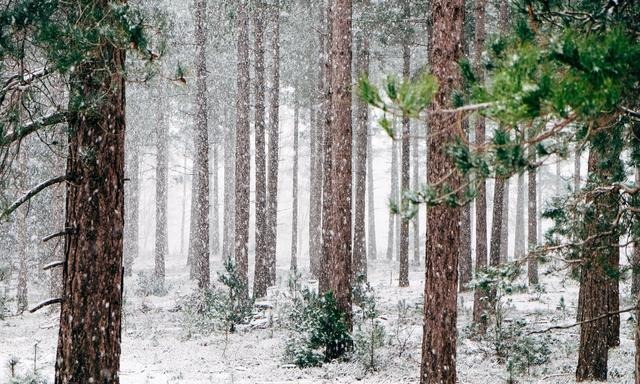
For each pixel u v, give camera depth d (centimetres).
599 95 316
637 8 539
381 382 1212
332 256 1468
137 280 3309
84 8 632
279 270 3888
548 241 784
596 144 728
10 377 1023
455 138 492
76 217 699
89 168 698
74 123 705
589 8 562
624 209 671
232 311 1848
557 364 1363
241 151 2339
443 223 939
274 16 2677
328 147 1930
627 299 1844
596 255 765
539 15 559
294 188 3672
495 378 1234
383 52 3084
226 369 1370
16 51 635
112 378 706
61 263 707
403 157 2562
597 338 1161
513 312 1908
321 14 2909
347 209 1461
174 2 3381
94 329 690
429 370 944
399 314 1902
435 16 927
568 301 2114
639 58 310
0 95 668
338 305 1452
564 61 325
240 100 2358
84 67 688
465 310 2041
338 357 1423
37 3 600
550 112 344
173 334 1891
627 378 1170
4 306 2311
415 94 358
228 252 4338
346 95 1444
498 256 1867
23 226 2456
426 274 960
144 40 627
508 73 349
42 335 1912
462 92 521
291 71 3578
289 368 1370
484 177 471
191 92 3625
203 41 2400
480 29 1786
